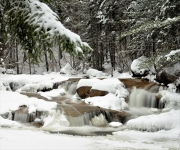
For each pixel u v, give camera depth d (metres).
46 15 4.94
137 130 10.20
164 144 7.77
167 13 14.91
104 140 8.17
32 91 17.69
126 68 27.06
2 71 22.83
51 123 11.22
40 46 5.14
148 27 7.38
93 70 24.92
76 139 7.86
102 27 27.69
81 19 30.45
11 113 12.02
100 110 12.35
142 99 14.55
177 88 14.85
